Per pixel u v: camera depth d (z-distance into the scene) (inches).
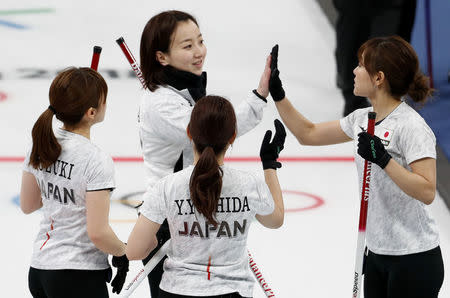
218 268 401.1
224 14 1612.9
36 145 437.4
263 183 410.0
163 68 479.2
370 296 484.1
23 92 1207.6
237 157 971.9
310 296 649.0
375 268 476.4
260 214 414.3
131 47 1418.6
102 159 437.1
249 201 402.0
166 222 483.5
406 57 443.8
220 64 1332.4
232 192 398.9
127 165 952.9
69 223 444.8
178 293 401.7
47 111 437.7
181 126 462.6
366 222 463.5
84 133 450.9
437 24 1438.2
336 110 1144.8
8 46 1423.5
